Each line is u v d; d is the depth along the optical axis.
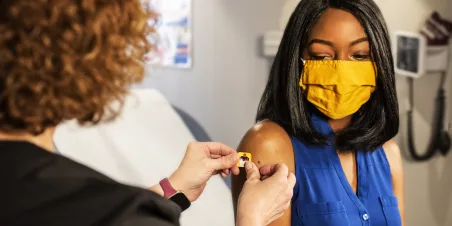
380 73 1.35
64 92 0.65
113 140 2.63
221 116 3.46
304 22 1.34
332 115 1.36
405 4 3.00
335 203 1.32
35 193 0.61
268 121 1.41
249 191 1.02
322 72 1.33
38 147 0.66
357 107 1.37
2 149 0.64
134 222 0.62
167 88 3.71
